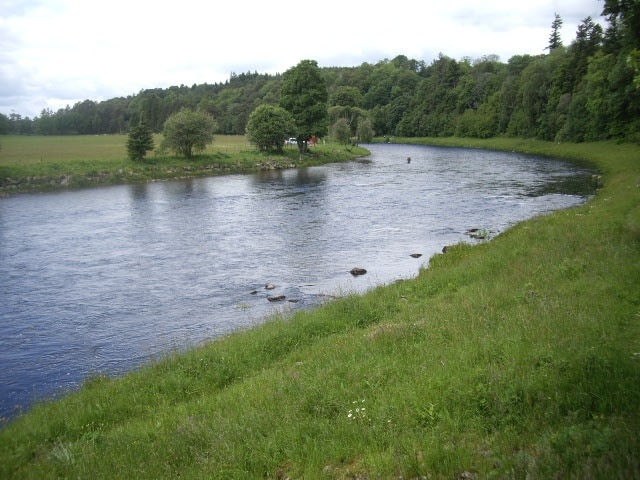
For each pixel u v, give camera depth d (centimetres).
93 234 3177
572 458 492
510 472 493
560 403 631
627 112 6788
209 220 3559
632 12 2514
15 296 2091
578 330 873
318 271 2330
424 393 739
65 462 795
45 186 5053
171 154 6962
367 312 1459
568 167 6075
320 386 863
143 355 1528
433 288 1614
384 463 570
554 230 2122
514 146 9744
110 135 15238
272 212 3806
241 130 14662
